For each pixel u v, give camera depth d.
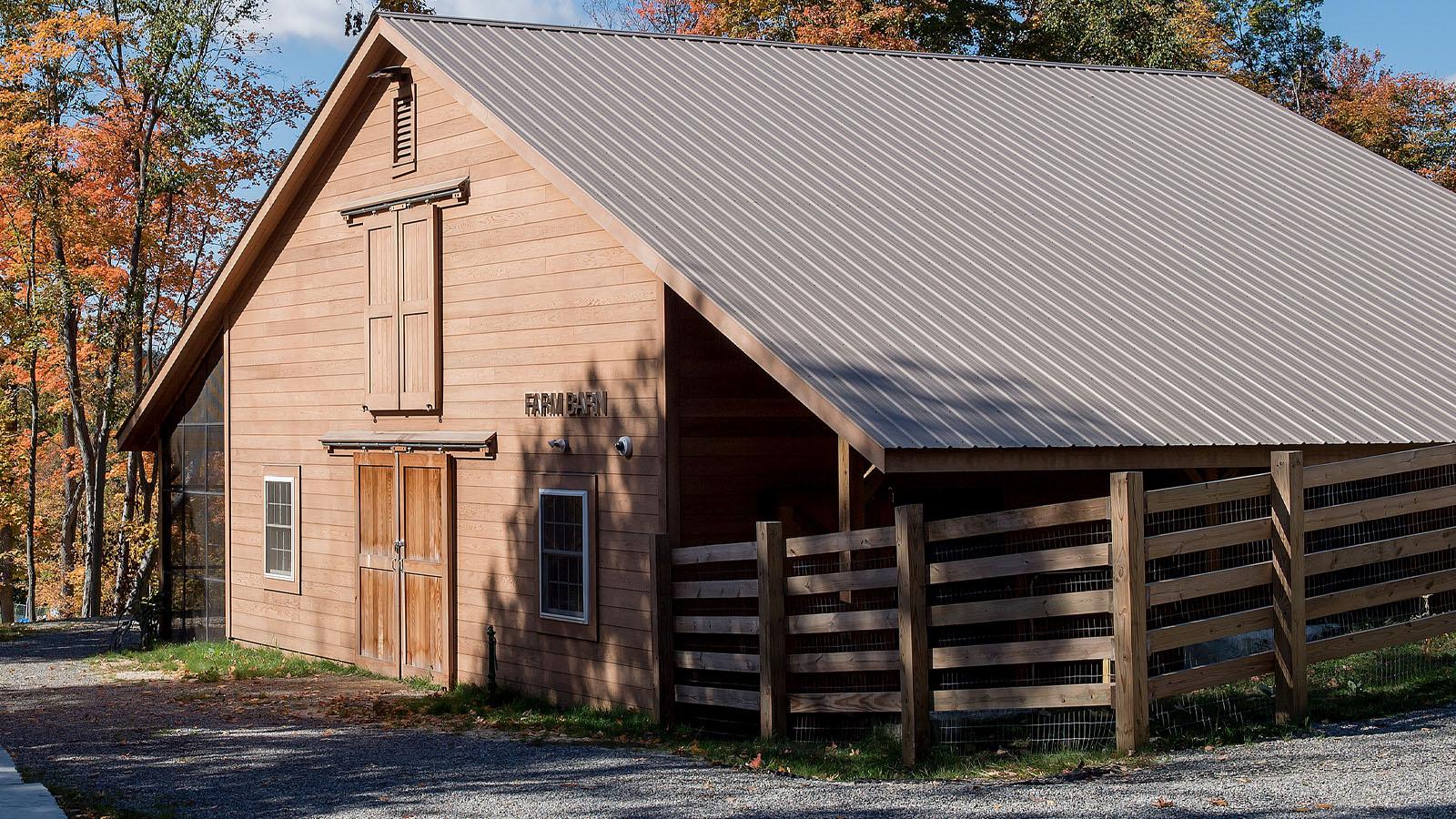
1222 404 13.53
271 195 19.86
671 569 13.02
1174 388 13.69
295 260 20.09
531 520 15.80
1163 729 10.83
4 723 14.52
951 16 38.28
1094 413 12.57
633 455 14.29
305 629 20.06
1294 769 9.37
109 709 15.54
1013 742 10.96
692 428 14.04
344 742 12.82
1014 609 10.50
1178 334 15.09
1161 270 16.75
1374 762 9.48
